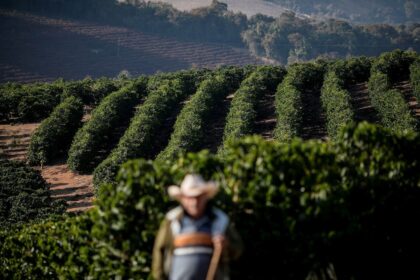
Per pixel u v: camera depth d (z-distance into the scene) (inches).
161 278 457.7
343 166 677.9
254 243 593.9
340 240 625.3
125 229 611.2
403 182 709.3
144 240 601.3
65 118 3575.3
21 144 3727.9
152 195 603.5
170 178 614.2
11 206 2146.9
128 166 628.7
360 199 668.7
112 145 3555.6
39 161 3319.4
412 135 759.7
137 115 3759.8
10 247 1131.3
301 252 599.8
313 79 4407.0
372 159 704.4
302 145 658.8
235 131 3164.4
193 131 3189.0
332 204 608.4
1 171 2630.4
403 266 729.6
